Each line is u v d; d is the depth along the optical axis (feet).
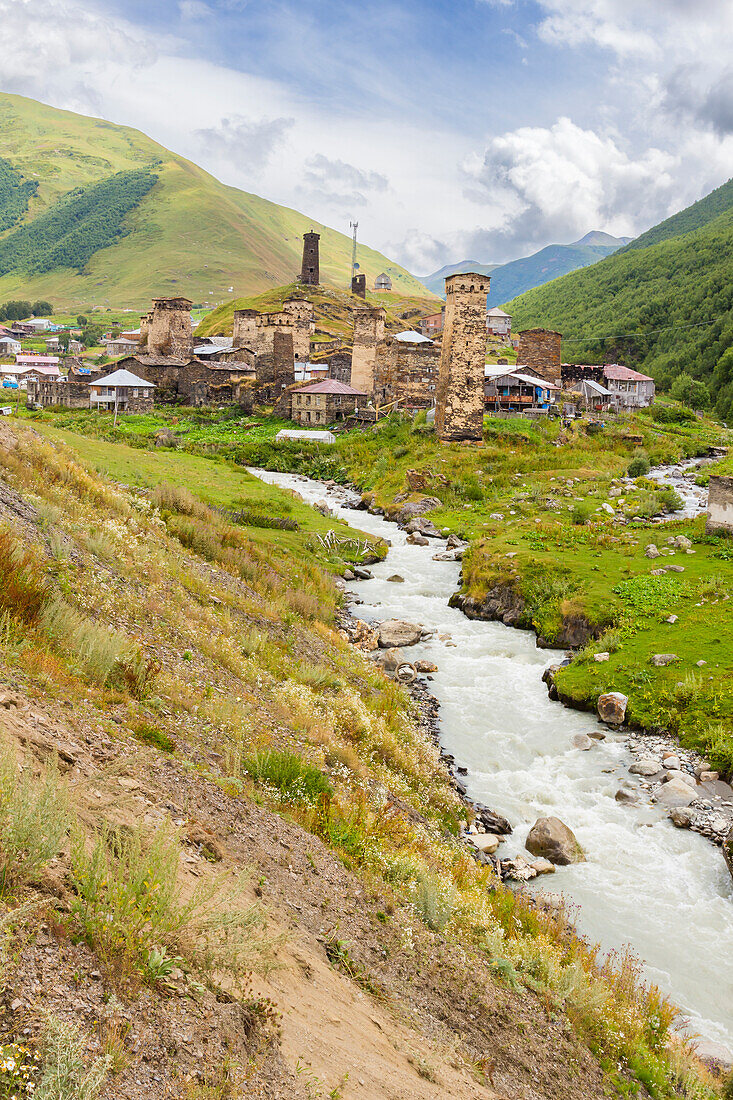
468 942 32.50
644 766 62.59
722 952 43.21
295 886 27.20
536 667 86.07
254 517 126.82
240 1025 17.21
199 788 28.73
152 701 35.06
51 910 16.19
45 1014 13.78
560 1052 28.55
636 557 109.81
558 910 43.65
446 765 62.80
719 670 73.46
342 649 77.51
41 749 23.04
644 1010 35.55
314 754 43.73
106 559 54.54
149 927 17.72
